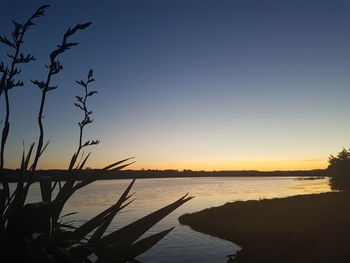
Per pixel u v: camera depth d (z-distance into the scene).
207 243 41.19
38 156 1.29
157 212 1.36
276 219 47.75
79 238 1.32
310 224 38.59
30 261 1.05
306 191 162.50
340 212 43.84
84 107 1.60
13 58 1.22
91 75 1.64
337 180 87.00
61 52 1.25
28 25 1.24
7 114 1.20
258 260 28.38
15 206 1.21
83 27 1.25
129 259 1.10
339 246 25.69
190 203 128.00
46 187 1.34
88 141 1.52
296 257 26.45
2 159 1.20
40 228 1.14
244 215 56.25
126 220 74.75
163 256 37.59
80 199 166.38
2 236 1.08
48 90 1.28
